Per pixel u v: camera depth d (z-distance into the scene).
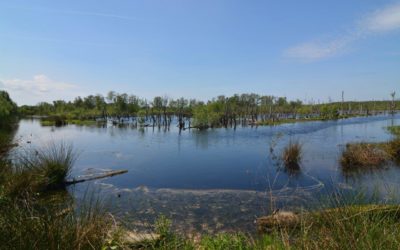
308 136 27.48
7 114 38.50
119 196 9.38
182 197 9.50
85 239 3.38
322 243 3.01
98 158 17.34
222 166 14.92
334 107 61.81
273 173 13.06
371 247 2.70
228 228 6.87
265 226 6.43
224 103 55.16
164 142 24.81
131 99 64.94
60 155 12.05
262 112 65.19
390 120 50.81
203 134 31.48
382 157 14.59
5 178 7.79
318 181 11.04
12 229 3.17
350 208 3.59
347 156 14.42
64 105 83.38
